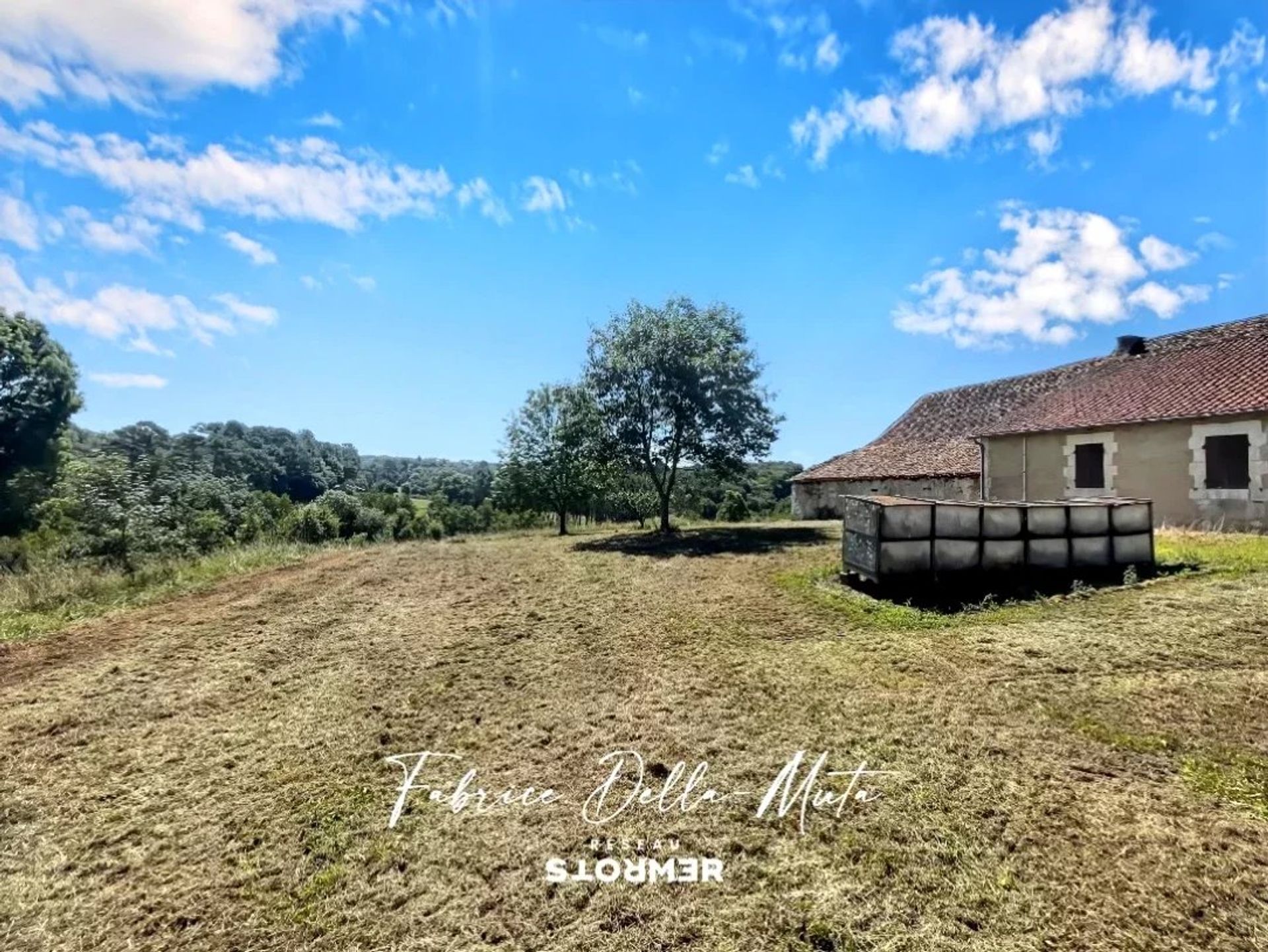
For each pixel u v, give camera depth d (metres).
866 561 8.34
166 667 6.43
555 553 13.96
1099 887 2.82
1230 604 6.56
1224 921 2.60
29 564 11.92
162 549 12.23
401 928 2.87
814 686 5.25
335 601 9.22
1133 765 3.80
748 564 11.21
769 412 17.39
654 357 16.50
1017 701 4.74
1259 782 3.59
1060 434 14.43
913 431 24.28
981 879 2.91
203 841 3.57
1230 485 12.36
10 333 26.91
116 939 2.90
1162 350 17.20
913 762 3.95
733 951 2.62
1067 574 8.25
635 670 5.92
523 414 20.72
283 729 4.96
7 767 4.46
